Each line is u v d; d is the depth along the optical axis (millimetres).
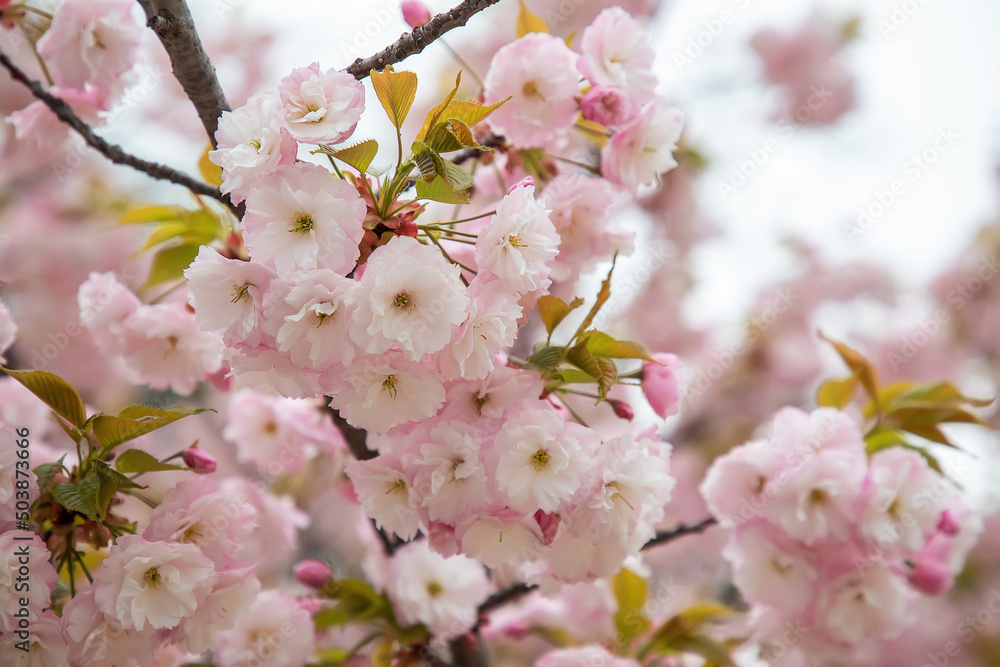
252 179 1153
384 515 1201
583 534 1187
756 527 1305
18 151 2232
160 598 1193
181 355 1332
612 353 1201
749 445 1306
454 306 1146
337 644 1623
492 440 1179
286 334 1143
